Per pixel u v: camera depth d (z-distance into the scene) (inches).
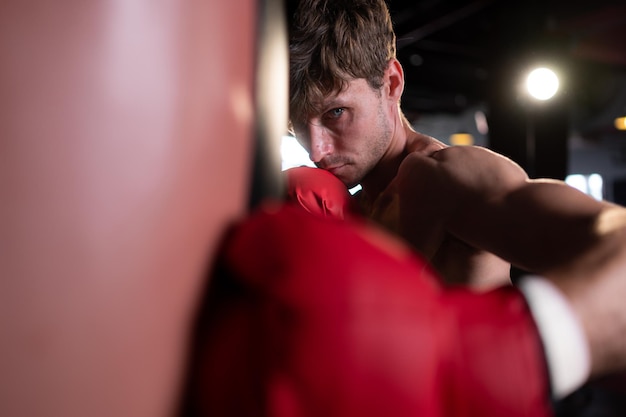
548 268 18.1
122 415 11.5
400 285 11.9
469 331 12.7
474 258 36.9
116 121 11.2
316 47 40.0
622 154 391.5
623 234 16.8
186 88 12.2
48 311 10.8
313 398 11.2
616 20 232.8
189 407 12.8
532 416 12.6
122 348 11.4
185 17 12.2
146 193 11.5
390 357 11.4
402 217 34.2
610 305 14.7
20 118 10.6
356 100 41.3
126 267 11.3
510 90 223.0
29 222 10.7
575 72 298.0
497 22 226.2
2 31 10.6
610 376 15.1
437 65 301.3
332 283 11.5
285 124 17.7
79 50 10.9
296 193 38.1
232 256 12.8
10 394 10.7
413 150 43.4
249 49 14.3
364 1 40.3
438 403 12.2
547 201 21.9
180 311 12.3
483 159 29.8
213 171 12.9
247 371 11.8
